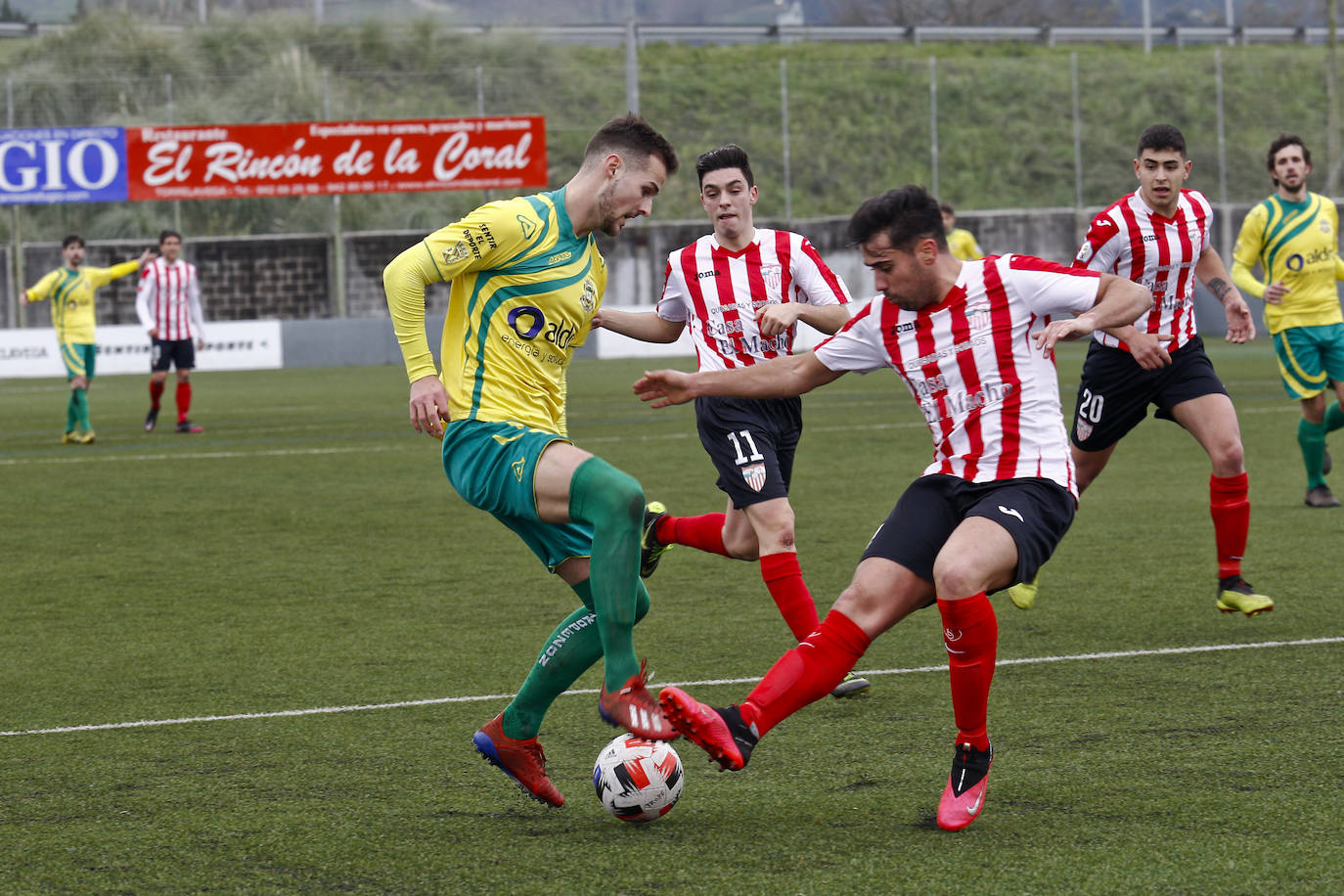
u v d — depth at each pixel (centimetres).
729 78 7912
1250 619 1163
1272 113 7938
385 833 699
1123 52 8725
